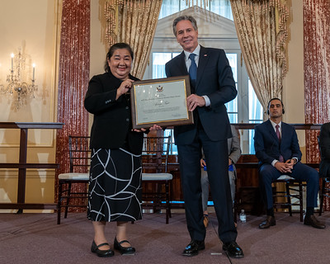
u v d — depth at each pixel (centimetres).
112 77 236
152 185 443
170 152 467
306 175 344
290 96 472
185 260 206
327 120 466
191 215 226
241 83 497
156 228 322
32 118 459
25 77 464
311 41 475
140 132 233
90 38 468
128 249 221
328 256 217
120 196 221
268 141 379
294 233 297
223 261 204
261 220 372
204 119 213
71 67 461
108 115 226
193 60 226
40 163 408
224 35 497
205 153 219
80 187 438
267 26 471
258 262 202
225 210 215
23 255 220
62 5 470
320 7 480
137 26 465
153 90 217
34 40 470
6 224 343
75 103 455
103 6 477
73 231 306
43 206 388
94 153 230
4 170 445
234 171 352
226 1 501
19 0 475
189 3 484
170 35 496
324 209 439
